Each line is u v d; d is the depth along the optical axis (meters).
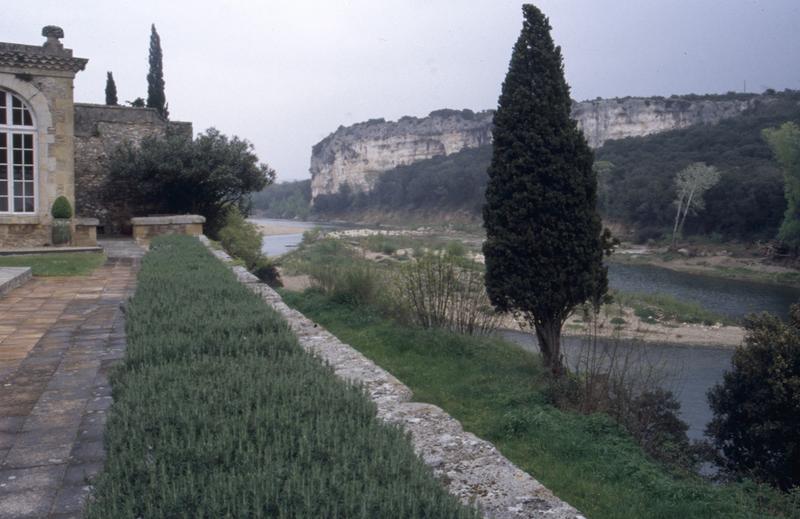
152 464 2.73
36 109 16.11
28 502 3.22
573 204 11.64
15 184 16.16
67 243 16.38
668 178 62.88
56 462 3.71
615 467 7.18
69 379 5.39
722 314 28.94
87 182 22.06
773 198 51.34
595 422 8.45
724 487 7.22
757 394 11.05
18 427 4.27
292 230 93.38
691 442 11.62
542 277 11.57
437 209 105.50
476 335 12.99
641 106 111.81
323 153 159.75
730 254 50.38
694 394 15.64
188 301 6.55
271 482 2.54
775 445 10.80
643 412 9.73
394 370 10.68
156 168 20.97
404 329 12.63
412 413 4.58
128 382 3.94
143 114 23.22
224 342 4.95
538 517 3.12
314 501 2.46
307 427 3.15
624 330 21.88
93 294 10.16
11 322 7.84
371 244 53.59
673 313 26.84
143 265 10.09
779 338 11.27
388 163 145.12
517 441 7.96
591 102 118.31
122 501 2.54
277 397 3.63
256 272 23.86
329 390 3.77
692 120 106.94
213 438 3.05
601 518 5.96
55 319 8.05
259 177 23.14
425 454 3.83
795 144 45.00
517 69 12.01
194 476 2.67
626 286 38.78
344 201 139.88
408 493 2.50
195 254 12.03
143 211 22.69
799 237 45.03
